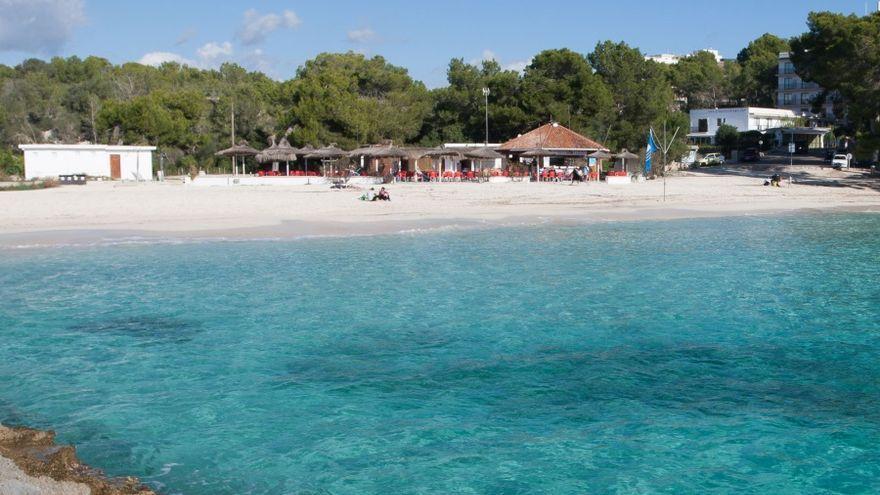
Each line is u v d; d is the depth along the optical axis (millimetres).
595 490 8492
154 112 76375
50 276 20781
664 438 9922
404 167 67750
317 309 16891
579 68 78062
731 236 29953
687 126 78938
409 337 14656
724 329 15211
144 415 10609
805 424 10406
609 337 14641
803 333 14922
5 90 88375
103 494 7898
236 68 119625
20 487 7770
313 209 37250
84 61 112250
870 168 70438
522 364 13000
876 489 8562
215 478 8711
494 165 66750
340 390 11727
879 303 17547
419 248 26188
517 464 9148
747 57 147875
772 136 97312
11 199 39844
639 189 52562
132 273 21281
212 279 20406
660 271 21656
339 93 74000
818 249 26250
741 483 8688
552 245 27141
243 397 11398
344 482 8664
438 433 10086
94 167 66625
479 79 83062
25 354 13484
